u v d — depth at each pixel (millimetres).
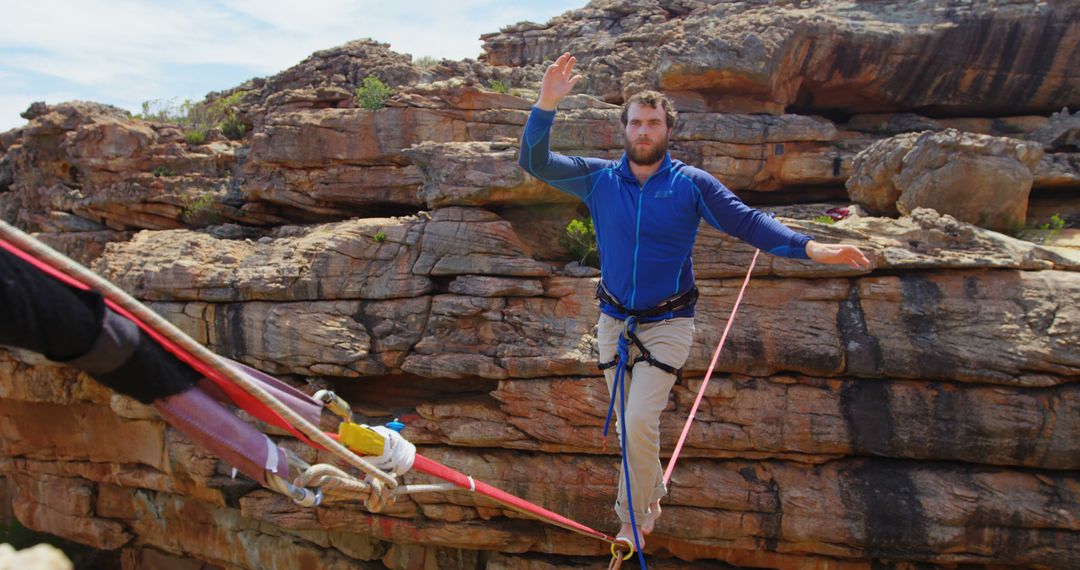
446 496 17969
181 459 20203
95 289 1978
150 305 19297
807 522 15828
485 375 17156
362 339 17922
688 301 4723
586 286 17297
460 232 17688
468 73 24891
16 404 23750
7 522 26172
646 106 4488
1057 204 20391
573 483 17047
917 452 15359
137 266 19562
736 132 20766
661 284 4609
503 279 17438
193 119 29047
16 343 1817
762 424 15969
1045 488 14930
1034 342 14664
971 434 15047
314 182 21719
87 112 26469
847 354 15508
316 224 22000
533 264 17391
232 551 21391
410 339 17750
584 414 16672
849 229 16047
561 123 19875
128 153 24516
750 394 16031
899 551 15438
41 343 1860
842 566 16188
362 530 18766
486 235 17594
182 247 19750
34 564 1901
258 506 19516
